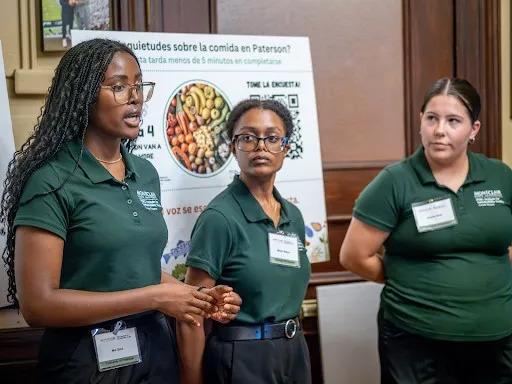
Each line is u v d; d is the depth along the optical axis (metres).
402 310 2.37
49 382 1.69
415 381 2.37
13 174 1.70
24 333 2.45
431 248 2.34
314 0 3.00
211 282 1.98
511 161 3.14
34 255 1.59
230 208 2.03
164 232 1.81
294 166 2.55
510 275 2.42
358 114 3.09
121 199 1.72
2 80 2.31
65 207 1.63
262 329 2.00
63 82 1.70
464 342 2.35
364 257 2.43
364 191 2.46
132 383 1.71
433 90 2.37
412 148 3.13
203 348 2.03
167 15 2.70
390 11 3.11
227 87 2.45
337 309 2.78
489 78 3.12
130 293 1.63
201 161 2.39
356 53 3.07
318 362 2.98
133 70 1.73
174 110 2.36
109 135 1.72
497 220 2.35
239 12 2.90
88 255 1.65
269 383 1.98
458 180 2.38
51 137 1.66
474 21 3.12
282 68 2.55
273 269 2.02
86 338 1.67
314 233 2.56
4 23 2.47
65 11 2.51
